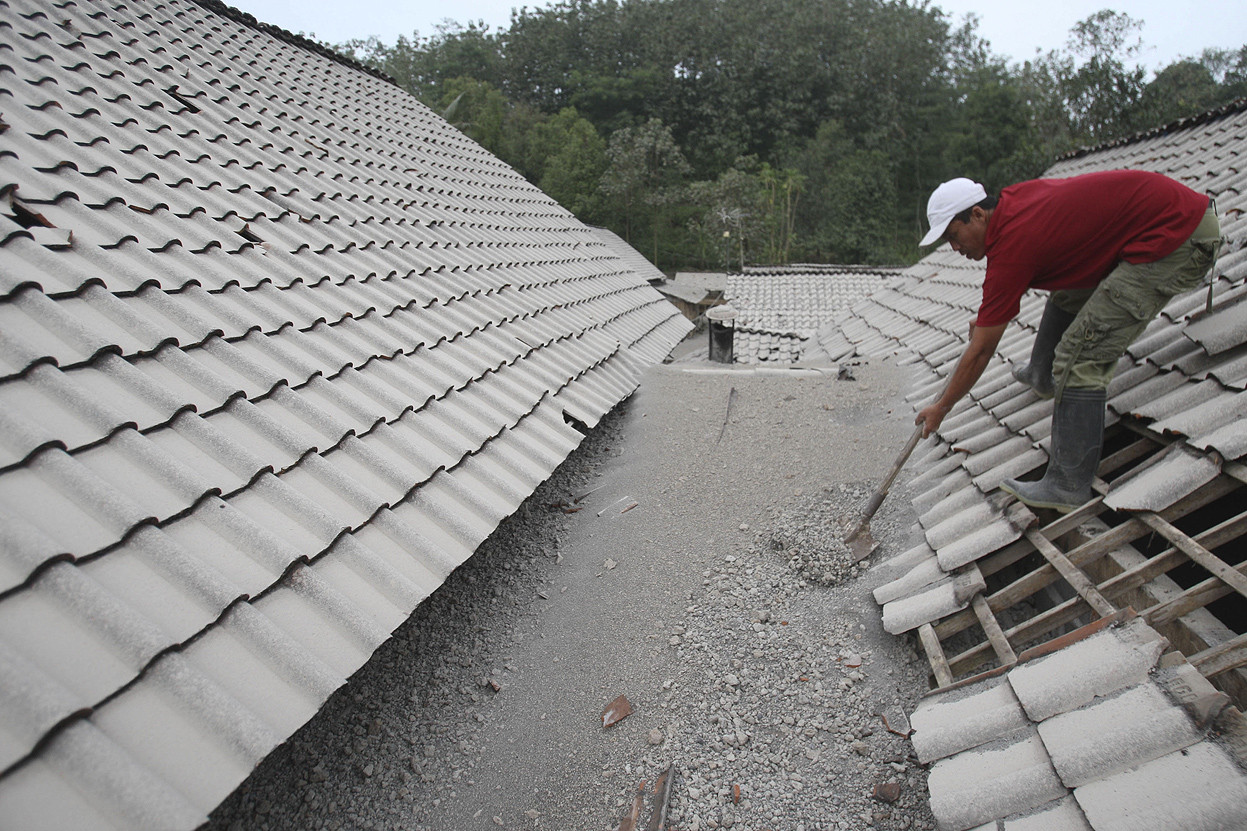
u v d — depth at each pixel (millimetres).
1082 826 2203
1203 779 2094
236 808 2904
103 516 2230
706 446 5922
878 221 37844
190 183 4555
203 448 2744
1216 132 7828
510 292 6266
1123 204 2979
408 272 5285
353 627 2434
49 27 5363
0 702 1709
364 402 3576
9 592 1938
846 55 44000
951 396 3611
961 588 3346
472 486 3545
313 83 8234
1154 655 2471
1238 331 3432
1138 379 3783
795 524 4438
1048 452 3775
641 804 2889
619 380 6227
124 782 1709
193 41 6973
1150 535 3928
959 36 48844
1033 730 2562
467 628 3992
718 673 3492
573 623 3990
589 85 47344
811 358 10672
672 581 4219
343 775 3074
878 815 2770
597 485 5598
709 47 45531
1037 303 6098
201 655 2113
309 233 4965
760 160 44656
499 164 10594
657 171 38844
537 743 3242
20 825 1576
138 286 3256
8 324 2697
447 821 2898
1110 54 35281
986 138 37656
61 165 3809
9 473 2229
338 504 2910
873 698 3258
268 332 3674
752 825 2775
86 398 2543
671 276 37938
